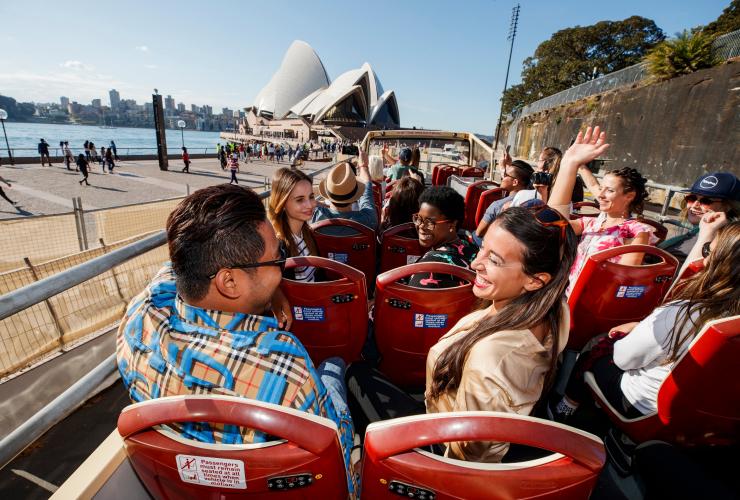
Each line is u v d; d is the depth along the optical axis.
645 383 1.52
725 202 2.13
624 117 16.98
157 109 23.70
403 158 5.65
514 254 1.08
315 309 1.76
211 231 0.85
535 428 0.77
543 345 1.09
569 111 22.00
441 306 1.75
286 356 0.89
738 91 11.80
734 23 21.53
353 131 67.00
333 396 1.40
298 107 74.12
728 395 1.24
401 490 0.83
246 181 22.14
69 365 3.55
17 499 2.19
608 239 2.64
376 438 0.81
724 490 1.14
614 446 1.68
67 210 12.14
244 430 0.84
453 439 0.77
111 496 0.87
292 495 0.81
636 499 1.50
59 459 2.39
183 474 0.80
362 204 3.69
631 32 38.78
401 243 2.89
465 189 6.11
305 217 2.26
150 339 0.91
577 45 40.34
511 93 50.62
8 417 2.97
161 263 6.11
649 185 4.64
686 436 1.41
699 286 1.35
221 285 0.89
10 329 3.51
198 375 0.86
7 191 14.66
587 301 2.29
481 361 1.01
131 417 0.77
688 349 1.26
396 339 1.87
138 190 16.62
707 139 12.63
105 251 5.07
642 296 2.24
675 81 14.32
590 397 1.91
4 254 6.87
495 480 0.77
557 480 0.77
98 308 4.57
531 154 27.33
